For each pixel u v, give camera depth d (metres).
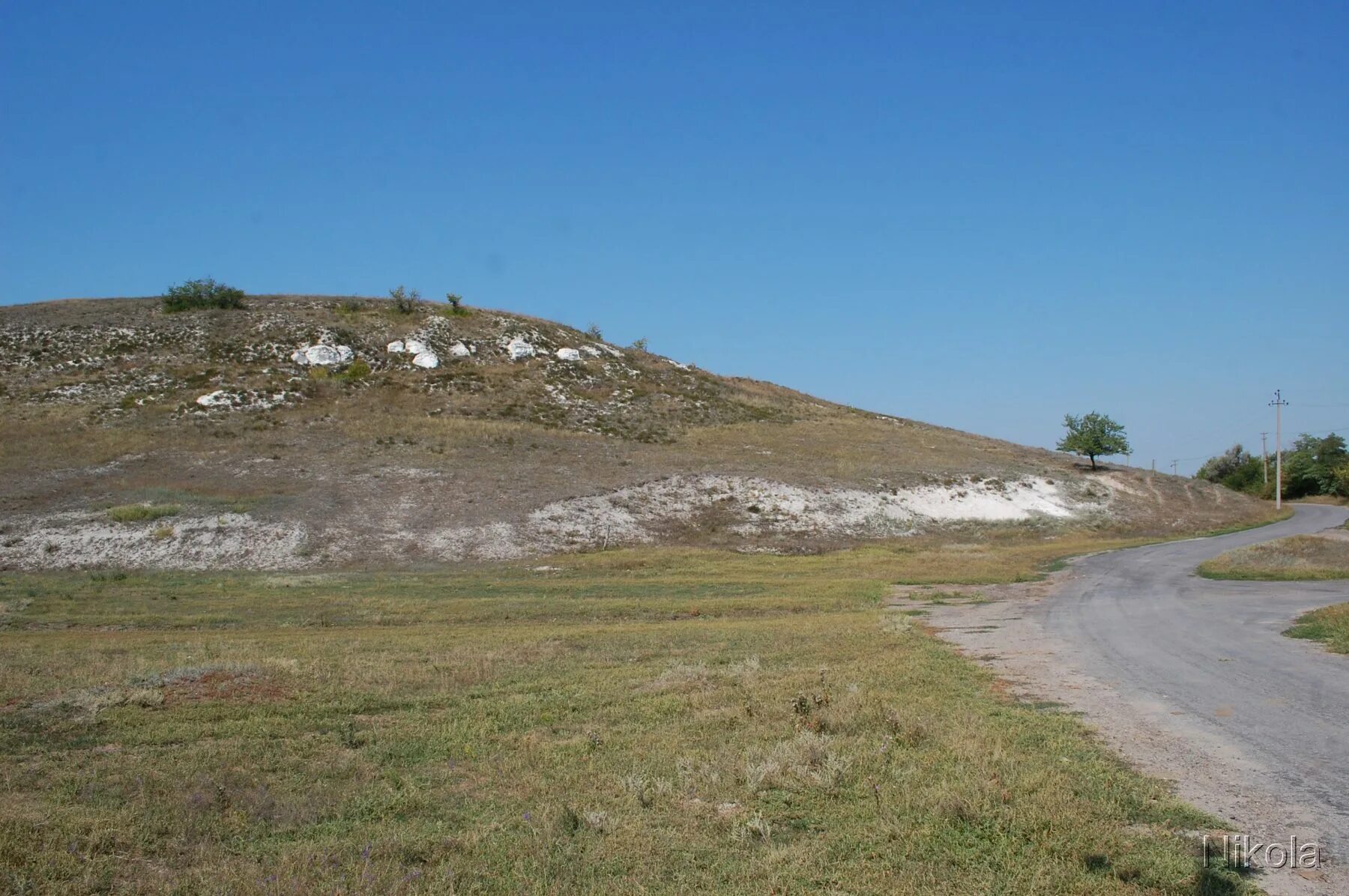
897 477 57.91
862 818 7.48
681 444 63.56
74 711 11.54
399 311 84.25
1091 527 56.12
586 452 56.72
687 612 25.27
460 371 73.44
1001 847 6.73
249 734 10.62
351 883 6.24
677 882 6.29
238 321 76.81
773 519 48.62
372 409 63.47
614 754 9.55
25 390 60.97
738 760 9.08
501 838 7.19
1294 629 17.58
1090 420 71.88
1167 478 73.12
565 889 6.17
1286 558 33.69
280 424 57.94
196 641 19.34
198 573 34.44
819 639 18.19
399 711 11.94
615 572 35.62
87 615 24.50
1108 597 25.72
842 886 6.14
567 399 71.12
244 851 6.98
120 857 6.82
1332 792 7.82
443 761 9.53
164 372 65.56
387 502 43.75
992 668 14.43
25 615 24.47
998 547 47.53
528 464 52.44
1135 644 16.67
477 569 36.06
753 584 31.81
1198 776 8.30
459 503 44.28
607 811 7.72
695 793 8.27
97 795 8.23
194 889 6.18
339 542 38.62
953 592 28.88
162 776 8.78
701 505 49.00
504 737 10.38
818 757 9.09
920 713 10.84
